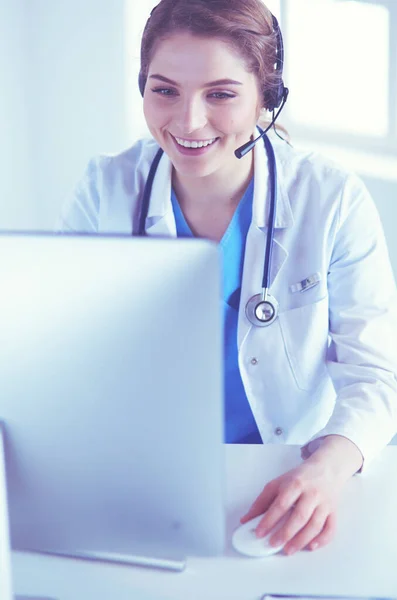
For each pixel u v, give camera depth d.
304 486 1.00
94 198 1.54
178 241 0.70
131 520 0.78
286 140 1.51
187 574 0.90
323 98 2.79
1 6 2.76
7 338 0.73
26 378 0.74
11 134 2.89
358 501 1.04
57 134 2.98
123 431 0.75
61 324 0.72
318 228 1.35
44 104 2.95
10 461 0.77
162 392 0.73
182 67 1.16
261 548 0.93
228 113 1.20
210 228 1.41
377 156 2.80
